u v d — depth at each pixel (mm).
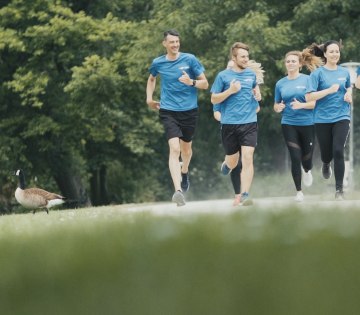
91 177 60469
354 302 5840
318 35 48344
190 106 19891
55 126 52906
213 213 8461
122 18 59125
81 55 54594
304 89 20812
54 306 5930
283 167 54781
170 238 7172
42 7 53625
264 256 6539
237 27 47500
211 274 6242
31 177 55688
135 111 56156
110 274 6316
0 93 54594
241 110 19484
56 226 9016
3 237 7961
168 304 5852
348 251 6566
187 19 49906
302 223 7652
